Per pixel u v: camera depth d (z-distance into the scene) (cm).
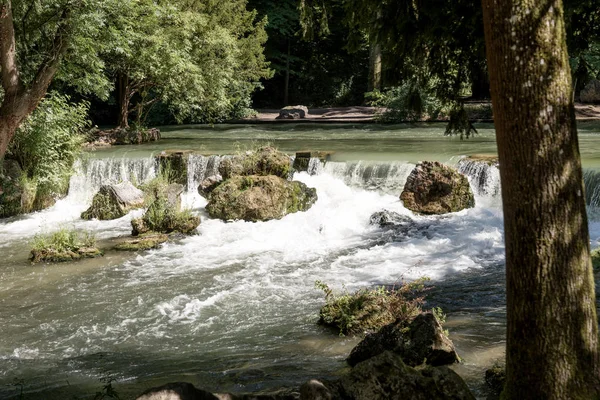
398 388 459
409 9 652
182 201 1620
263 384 613
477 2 610
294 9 4025
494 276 1013
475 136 2286
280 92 4266
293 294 964
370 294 817
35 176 1653
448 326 770
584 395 393
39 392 630
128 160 1814
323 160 1731
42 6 1541
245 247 1258
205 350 747
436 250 1195
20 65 1675
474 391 565
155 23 2228
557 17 388
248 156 1625
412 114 2903
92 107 3300
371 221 1409
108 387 576
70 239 1235
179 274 1086
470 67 683
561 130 390
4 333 833
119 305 933
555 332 396
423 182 1485
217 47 2520
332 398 448
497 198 1508
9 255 1230
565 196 392
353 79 4153
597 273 920
